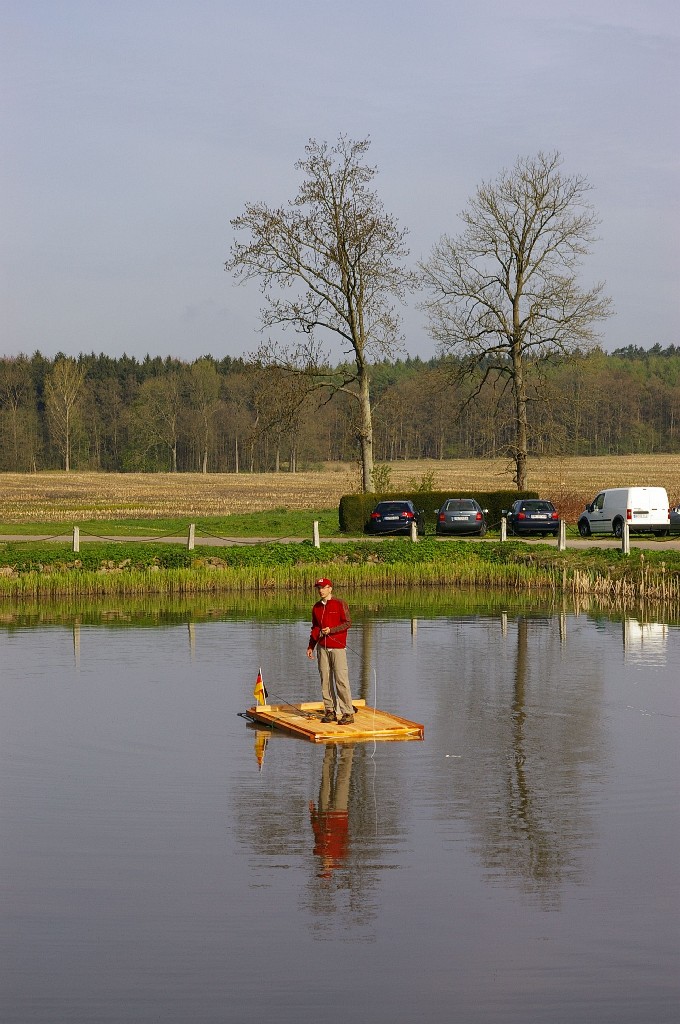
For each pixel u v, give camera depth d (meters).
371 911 10.92
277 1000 9.20
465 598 36.28
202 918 10.76
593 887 11.52
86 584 37.25
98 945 10.20
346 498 56.66
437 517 54.31
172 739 17.61
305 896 11.30
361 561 41.72
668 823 13.51
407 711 19.53
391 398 63.09
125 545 43.78
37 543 47.06
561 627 29.53
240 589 38.69
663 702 20.19
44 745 17.20
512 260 61.03
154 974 9.66
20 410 196.38
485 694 20.91
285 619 31.20
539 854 12.45
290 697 20.58
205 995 9.28
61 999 9.22
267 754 16.77
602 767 15.97
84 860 12.27
